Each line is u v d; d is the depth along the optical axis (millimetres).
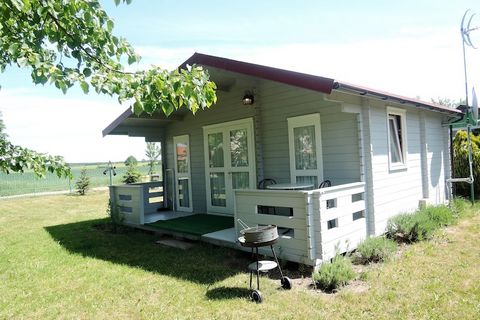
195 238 6105
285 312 3414
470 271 4230
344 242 4832
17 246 6957
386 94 5344
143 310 3662
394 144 6543
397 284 3924
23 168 2896
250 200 5066
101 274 4906
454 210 7582
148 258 5582
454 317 3145
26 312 3795
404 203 6633
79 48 2637
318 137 5930
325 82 4461
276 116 6578
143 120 8336
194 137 8539
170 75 2633
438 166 8359
